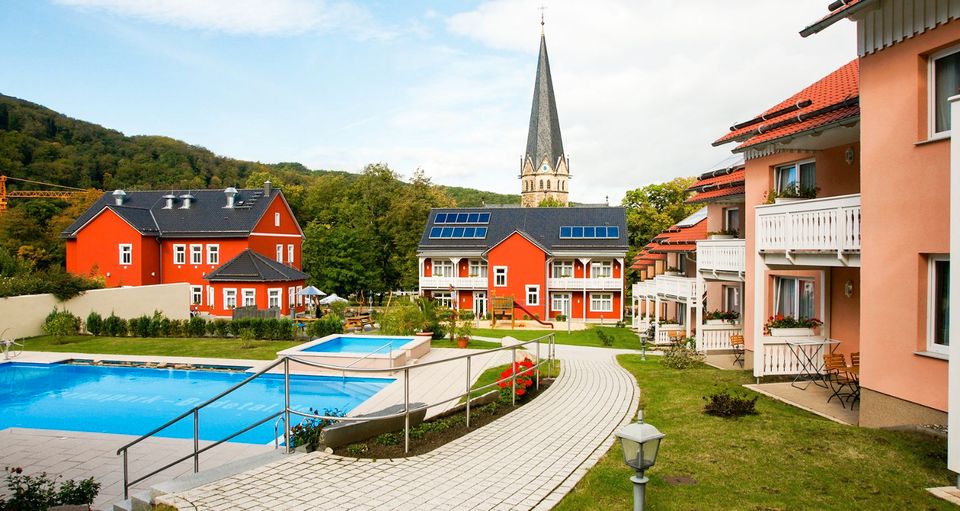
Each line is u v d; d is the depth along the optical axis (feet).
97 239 137.28
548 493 21.97
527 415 34.58
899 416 28.02
